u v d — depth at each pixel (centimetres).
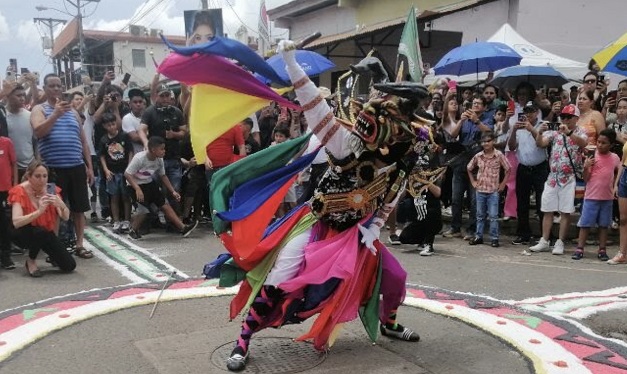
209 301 477
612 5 1122
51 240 578
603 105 841
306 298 339
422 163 367
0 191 608
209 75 319
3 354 361
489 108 827
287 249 337
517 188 764
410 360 359
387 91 321
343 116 359
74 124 670
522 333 402
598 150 663
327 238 346
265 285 339
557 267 631
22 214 571
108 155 808
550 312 464
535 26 1094
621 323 444
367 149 329
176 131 814
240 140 802
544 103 852
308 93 308
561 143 690
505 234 826
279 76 331
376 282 362
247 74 322
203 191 867
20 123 685
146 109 805
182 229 797
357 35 1205
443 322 431
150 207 796
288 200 797
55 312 445
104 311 445
